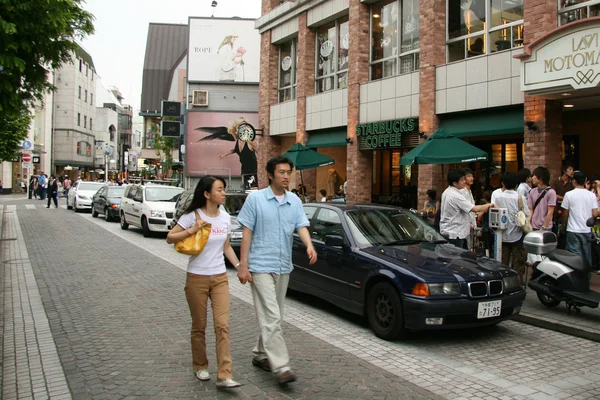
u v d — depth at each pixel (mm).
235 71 30500
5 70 10547
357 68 17234
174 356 5406
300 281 7844
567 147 13172
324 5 19219
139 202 17547
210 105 30281
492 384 4836
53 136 58812
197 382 4684
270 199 4793
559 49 9953
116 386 4590
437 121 14289
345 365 5234
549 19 11078
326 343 6004
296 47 22312
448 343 6105
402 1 16141
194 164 29797
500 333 6562
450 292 5738
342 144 18469
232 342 5945
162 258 12367
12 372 4945
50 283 9219
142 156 68062
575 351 5887
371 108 16781
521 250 8055
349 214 7410
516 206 7977
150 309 7426
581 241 7770
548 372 5184
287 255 4836
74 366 5105
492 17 13094
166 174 50875
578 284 6859
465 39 13875
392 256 6395
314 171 21578
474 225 9125
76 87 61312
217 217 4723
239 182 29859
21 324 6621
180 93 50344
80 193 27562
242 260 4703
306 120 20391
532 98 11180
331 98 18938
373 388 4629
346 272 6766
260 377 4844
